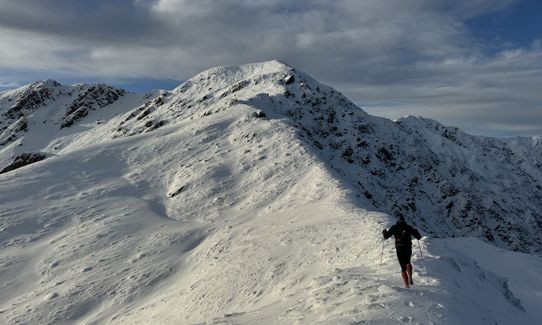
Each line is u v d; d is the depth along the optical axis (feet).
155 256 105.60
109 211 142.10
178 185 163.53
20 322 79.77
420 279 37.06
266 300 54.44
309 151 174.70
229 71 501.97
